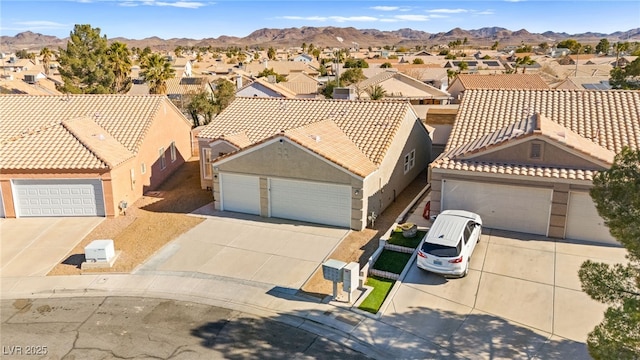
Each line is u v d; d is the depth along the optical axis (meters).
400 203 24.97
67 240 20.94
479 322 13.82
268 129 26.64
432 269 15.98
